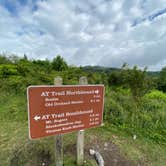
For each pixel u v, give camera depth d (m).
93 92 2.41
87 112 2.37
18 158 2.64
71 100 2.18
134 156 3.16
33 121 1.89
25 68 9.70
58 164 2.22
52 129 2.04
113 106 5.27
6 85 7.36
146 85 6.51
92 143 3.42
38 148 2.94
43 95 1.93
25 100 6.16
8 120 4.39
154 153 3.39
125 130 4.35
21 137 3.38
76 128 2.27
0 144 3.06
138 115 5.11
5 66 9.03
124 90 7.61
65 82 8.62
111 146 3.41
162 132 4.42
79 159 2.50
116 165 2.77
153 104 6.48
